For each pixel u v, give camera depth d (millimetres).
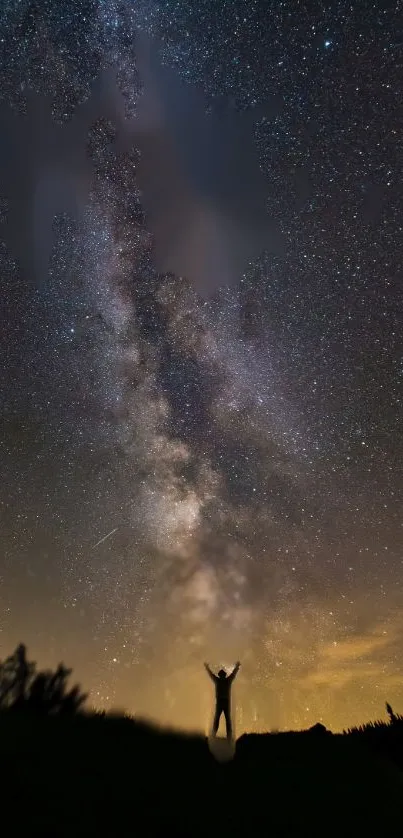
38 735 3412
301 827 3580
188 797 3430
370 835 3721
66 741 3473
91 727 3936
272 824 3527
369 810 4039
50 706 4043
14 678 4047
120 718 4488
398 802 4301
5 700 3910
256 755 4766
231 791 3807
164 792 3367
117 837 2648
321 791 4121
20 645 4172
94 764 3279
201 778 3822
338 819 3787
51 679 4238
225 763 4410
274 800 3861
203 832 3084
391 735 5742
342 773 4551
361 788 4348
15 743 3166
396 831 3863
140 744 4008
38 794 2693
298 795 4016
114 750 3627
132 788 3197
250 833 3312
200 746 4684
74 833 2539
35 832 2424
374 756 5203
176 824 3064
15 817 2461
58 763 3107
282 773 4383
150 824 2949
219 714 7270
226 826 3281
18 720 3590
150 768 3627
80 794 2869
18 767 2867
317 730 5938
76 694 4320
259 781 4148
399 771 5020
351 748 5285
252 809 3633
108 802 2914
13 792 2623
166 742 4395
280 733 5730
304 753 4945
